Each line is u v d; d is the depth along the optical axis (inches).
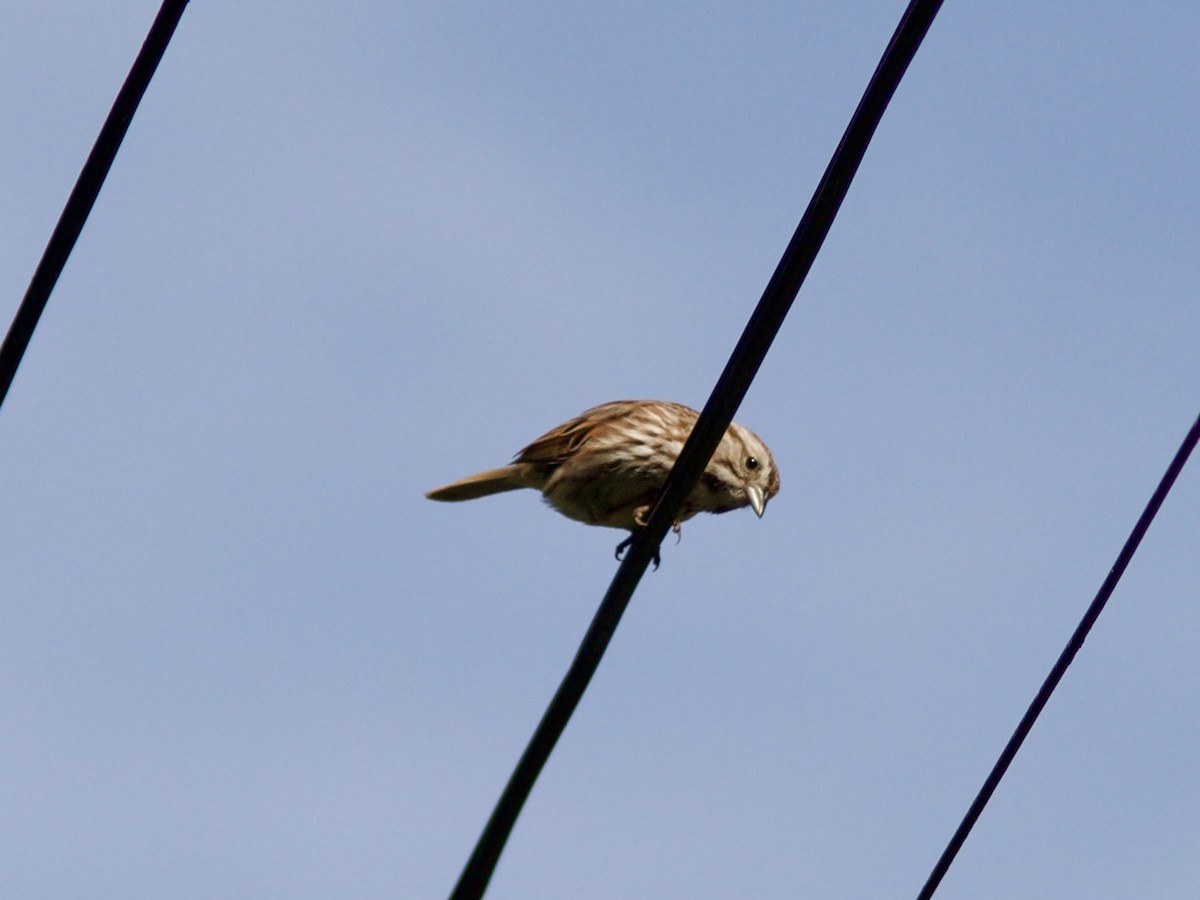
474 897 405.4
